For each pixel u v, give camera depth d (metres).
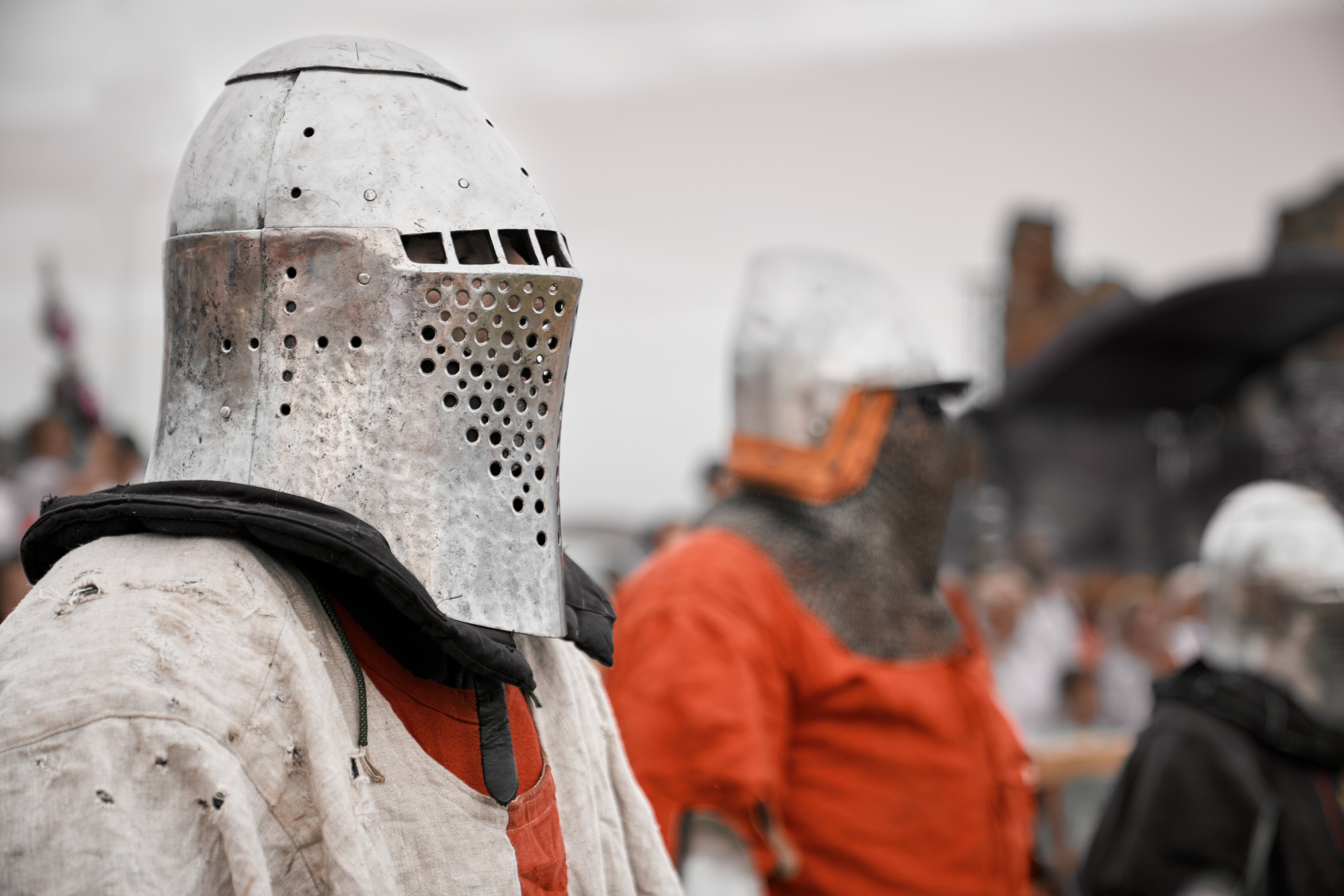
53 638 1.42
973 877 3.41
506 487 1.63
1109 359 13.76
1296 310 13.20
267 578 1.51
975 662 3.71
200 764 1.38
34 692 1.38
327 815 1.46
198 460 1.58
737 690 3.16
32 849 1.33
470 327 1.60
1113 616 9.05
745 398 3.61
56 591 1.47
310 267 1.57
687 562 3.38
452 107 1.72
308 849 1.47
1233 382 14.45
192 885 1.38
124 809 1.35
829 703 3.36
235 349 1.58
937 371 3.67
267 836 1.44
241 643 1.47
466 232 1.65
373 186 1.60
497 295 1.61
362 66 1.69
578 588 1.94
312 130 1.62
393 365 1.57
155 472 1.62
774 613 3.33
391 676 1.61
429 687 1.63
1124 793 3.43
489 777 1.64
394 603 1.50
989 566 8.90
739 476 3.61
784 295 3.65
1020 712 7.32
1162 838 3.27
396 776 1.57
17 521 6.31
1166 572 14.39
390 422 1.57
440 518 1.58
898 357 3.61
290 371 1.57
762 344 3.61
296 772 1.47
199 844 1.39
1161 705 3.50
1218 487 14.66
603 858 1.91
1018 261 17.09
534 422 1.67
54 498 1.59
